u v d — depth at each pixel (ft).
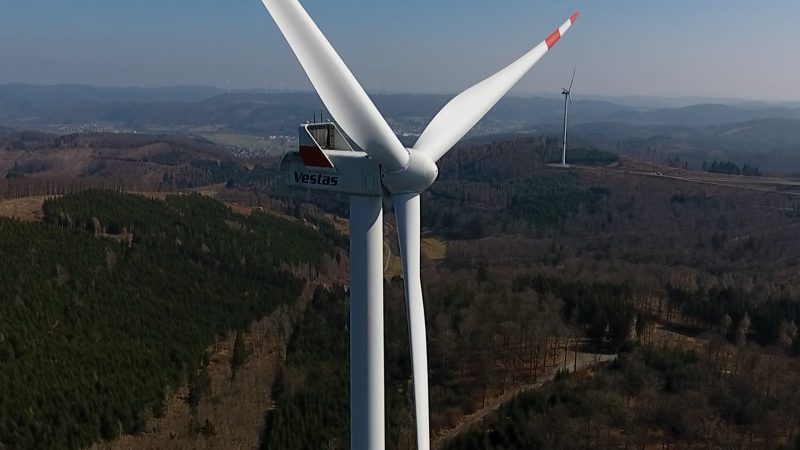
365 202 69.00
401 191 68.33
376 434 71.41
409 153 67.41
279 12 64.54
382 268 70.49
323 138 71.05
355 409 71.26
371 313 70.03
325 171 69.51
